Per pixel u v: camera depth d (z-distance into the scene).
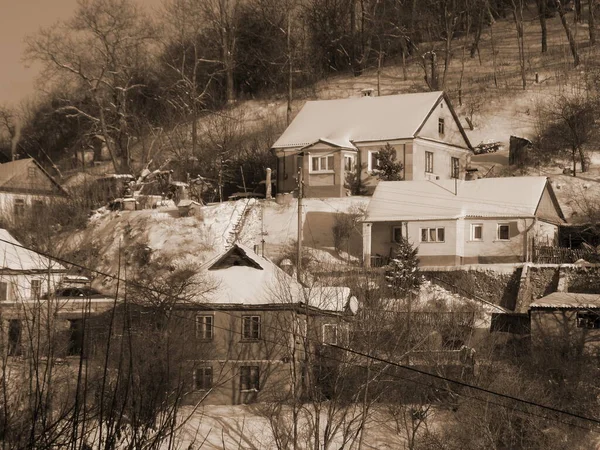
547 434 42.19
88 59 105.94
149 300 47.53
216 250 71.00
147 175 88.06
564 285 62.19
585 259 65.81
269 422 44.47
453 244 69.00
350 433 42.28
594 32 112.31
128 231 73.06
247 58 119.81
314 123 85.94
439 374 45.91
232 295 50.44
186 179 90.75
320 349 47.22
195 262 67.44
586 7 121.31
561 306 52.00
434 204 71.00
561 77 103.00
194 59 118.50
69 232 75.88
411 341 47.41
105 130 97.31
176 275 52.91
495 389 43.81
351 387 45.00
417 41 121.44
